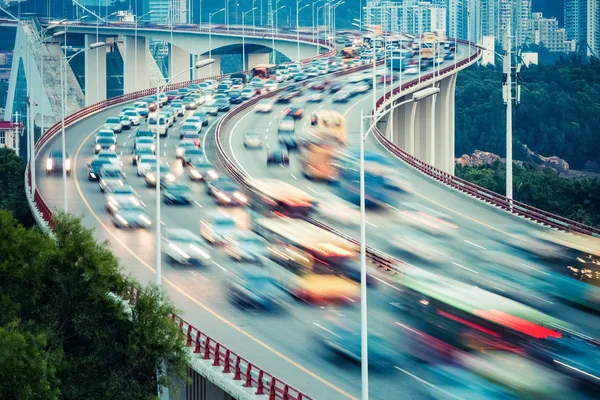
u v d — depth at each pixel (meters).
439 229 104.44
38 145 152.88
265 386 60.81
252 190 119.56
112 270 67.75
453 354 68.56
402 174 129.12
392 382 63.53
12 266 66.56
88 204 117.00
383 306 79.25
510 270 90.12
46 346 64.50
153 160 136.12
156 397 63.12
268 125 166.50
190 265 90.25
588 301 81.44
